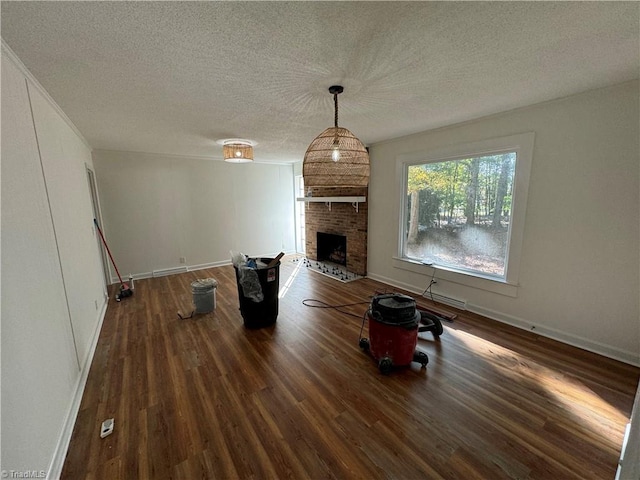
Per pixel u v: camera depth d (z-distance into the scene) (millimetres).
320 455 1535
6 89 1419
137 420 1783
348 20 1263
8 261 1228
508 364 2311
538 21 1300
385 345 2248
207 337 2859
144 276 4992
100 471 1450
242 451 1562
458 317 3168
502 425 1712
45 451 1363
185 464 1487
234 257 3135
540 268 2701
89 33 1328
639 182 2115
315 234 6023
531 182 2658
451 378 2156
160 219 5062
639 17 1265
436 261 3752
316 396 1988
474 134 3025
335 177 1875
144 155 4805
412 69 1768
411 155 3750
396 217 4117
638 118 2064
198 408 1886
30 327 1366
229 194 5824
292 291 4219
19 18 1191
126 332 2977
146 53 1525
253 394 2014
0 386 1046
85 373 2219
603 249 2322
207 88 2008
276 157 5676
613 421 1725
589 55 1648
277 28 1315
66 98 2139
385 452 1549
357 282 4582
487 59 1661
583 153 2336
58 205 2115
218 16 1218
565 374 2168
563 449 1545
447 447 1572
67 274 2115
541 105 2498
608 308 2348
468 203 3297
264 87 2004
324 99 2260
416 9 1194
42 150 1885
